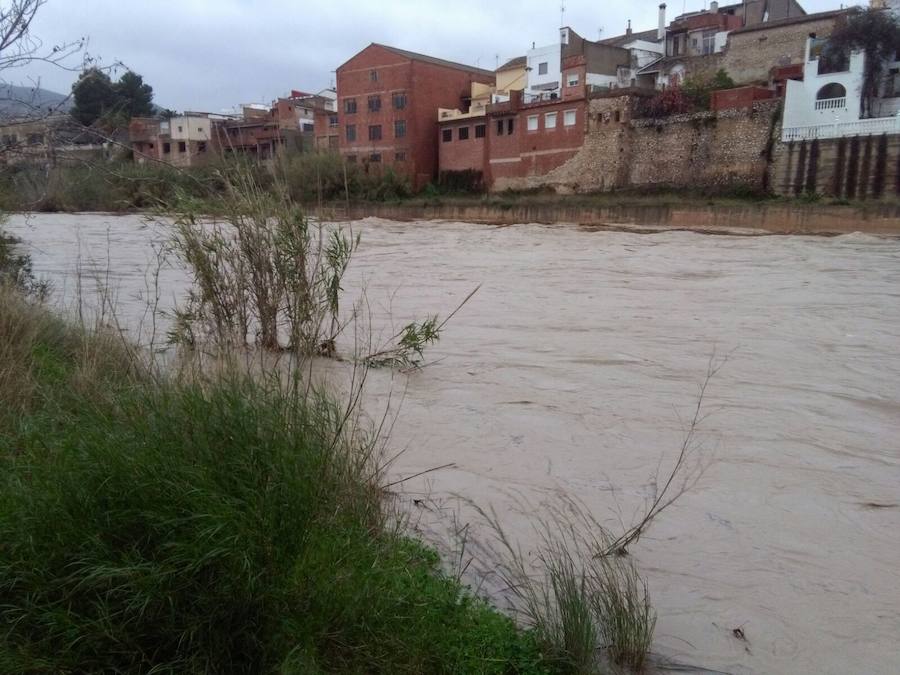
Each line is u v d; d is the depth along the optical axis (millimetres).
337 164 41062
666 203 36906
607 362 8914
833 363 9070
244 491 2846
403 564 3338
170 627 2527
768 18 52875
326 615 2672
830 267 20344
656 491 5094
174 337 6984
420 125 54406
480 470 5359
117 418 3355
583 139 44875
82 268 17281
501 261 22062
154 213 7750
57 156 6461
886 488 5266
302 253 7473
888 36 34906
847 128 34062
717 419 6758
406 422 6391
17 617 2576
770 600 3771
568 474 5348
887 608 3738
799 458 5809
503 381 7898
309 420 3734
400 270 19531
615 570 3977
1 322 5645
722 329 11227
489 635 3072
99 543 2631
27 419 3850
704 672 3162
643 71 53438
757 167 37375
